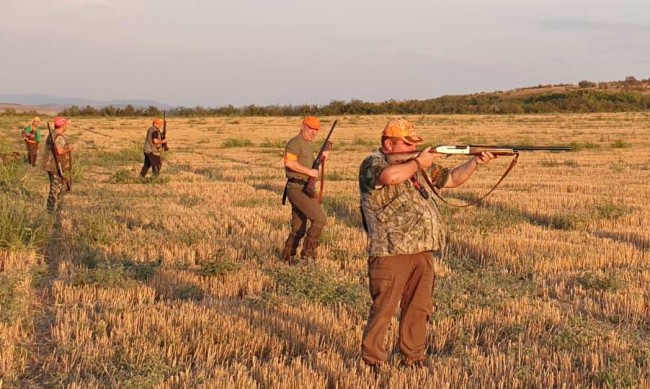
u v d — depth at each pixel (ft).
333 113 302.25
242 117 276.41
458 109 301.22
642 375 16.53
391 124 16.34
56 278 26.00
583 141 118.83
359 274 27.07
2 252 28.60
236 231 36.52
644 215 41.11
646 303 23.59
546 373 16.63
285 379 15.89
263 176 66.28
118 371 16.66
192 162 83.41
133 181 59.26
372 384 16.05
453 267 28.48
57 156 39.93
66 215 39.27
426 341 19.54
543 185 57.47
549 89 451.53
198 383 15.72
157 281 25.08
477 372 16.79
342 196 48.88
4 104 586.86
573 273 27.84
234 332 19.34
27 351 17.88
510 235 34.63
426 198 16.66
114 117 292.40
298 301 22.50
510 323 20.77
